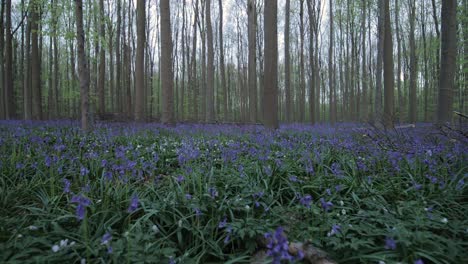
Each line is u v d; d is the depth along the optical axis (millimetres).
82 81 7844
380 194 3496
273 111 10383
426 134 6852
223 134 8852
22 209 3201
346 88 25969
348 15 21781
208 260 2674
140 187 3648
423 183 3643
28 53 16141
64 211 2908
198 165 4312
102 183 3406
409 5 22875
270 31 10219
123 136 7508
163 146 6238
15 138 6094
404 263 2189
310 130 11320
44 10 12586
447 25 6707
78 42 7754
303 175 4281
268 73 10352
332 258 2533
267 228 2756
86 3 14602
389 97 12547
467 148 4613
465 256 2383
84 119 7898
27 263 2184
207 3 17516
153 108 31781
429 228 2773
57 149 4762
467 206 3066
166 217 2992
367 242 2482
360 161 4629
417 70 28688
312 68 17938
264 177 3936
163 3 11281
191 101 28031
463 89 17656
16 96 23453
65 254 2312
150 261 2205
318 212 3006
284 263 1978
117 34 20281
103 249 2307
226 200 3221
